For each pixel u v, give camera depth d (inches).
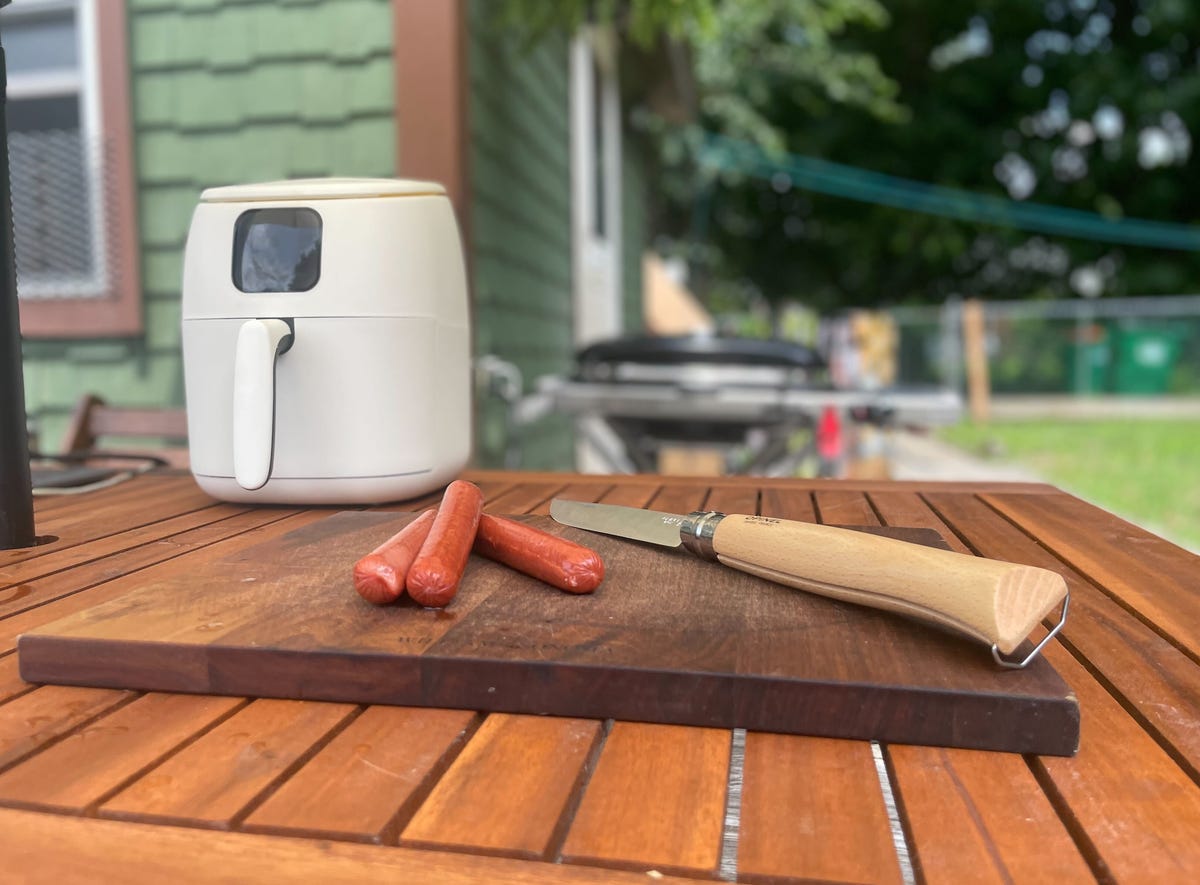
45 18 133.7
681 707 23.7
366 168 124.1
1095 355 538.3
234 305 48.1
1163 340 532.7
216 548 40.9
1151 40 727.7
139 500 53.5
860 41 729.6
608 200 307.1
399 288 48.3
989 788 20.7
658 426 130.4
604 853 18.3
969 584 24.2
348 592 30.4
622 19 219.0
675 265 791.7
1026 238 733.9
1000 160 735.1
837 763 21.8
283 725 23.9
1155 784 20.9
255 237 48.2
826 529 29.7
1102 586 35.6
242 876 18.3
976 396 528.7
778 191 772.6
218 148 127.6
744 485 58.8
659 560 34.3
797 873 17.7
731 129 660.1
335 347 47.8
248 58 125.6
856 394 112.7
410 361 49.2
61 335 132.6
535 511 48.1
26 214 131.8
